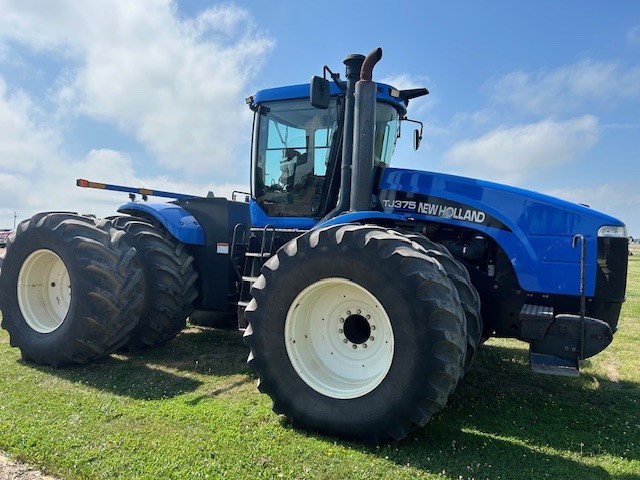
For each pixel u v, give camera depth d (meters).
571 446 3.15
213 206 5.54
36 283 4.89
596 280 3.73
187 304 5.32
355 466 2.75
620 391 4.32
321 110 4.68
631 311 8.67
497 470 2.76
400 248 3.07
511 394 4.17
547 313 3.51
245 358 4.99
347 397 3.14
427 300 2.92
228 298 5.46
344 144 4.37
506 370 4.90
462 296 3.48
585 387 4.41
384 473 2.69
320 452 2.92
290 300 3.38
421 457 2.89
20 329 4.74
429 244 3.61
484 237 4.03
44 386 3.98
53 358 4.50
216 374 4.45
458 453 2.96
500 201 3.96
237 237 5.48
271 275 3.46
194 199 5.65
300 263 3.34
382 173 4.36
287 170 4.85
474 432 3.33
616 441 3.25
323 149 4.69
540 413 3.74
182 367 4.66
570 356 3.39
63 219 4.70
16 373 4.35
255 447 2.94
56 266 4.88
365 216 3.87
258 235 4.96
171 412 3.44
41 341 4.59
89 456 2.75
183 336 5.98
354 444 3.06
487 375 4.71
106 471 2.60
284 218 4.86
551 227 3.83
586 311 3.76
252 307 3.49
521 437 3.27
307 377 3.31
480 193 4.02
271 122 4.91
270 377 3.39
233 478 2.57
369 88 4.03
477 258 4.06
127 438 2.99
